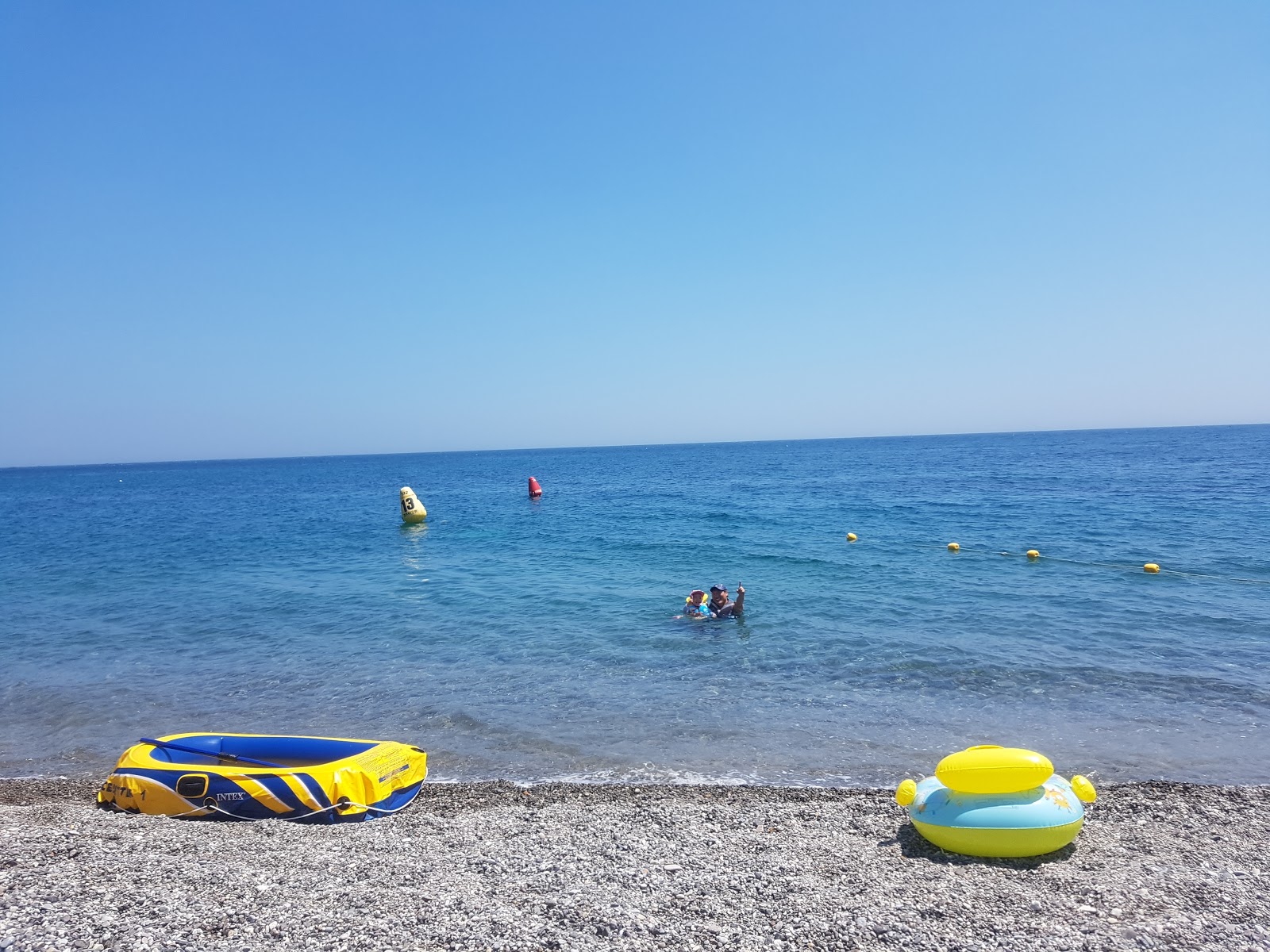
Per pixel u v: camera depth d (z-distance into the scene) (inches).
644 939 214.4
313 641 657.6
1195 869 261.6
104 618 775.1
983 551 1034.7
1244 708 452.4
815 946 210.5
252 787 326.3
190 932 217.3
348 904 236.1
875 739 422.3
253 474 6609.3
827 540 1181.1
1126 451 4530.0
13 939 211.0
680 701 485.1
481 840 296.7
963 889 245.3
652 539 1235.2
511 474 4488.2
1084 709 456.4
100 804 348.5
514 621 702.5
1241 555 933.2
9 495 3875.5
